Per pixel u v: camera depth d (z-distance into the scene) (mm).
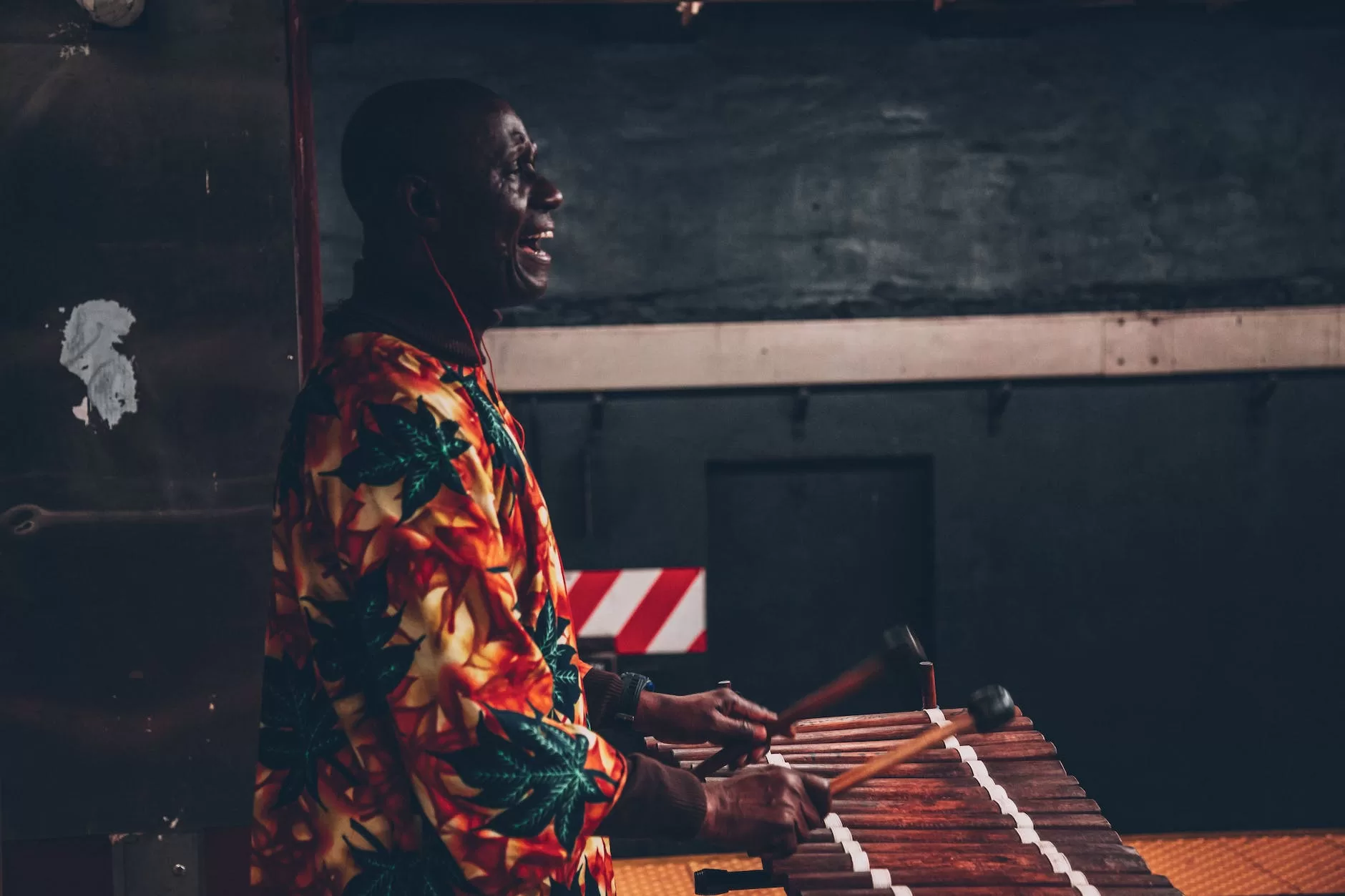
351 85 4066
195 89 1808
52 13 1766
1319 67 4281
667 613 4320
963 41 4211
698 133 4180
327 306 4109
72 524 1824
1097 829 1627
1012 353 4270
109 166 1798
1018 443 4359
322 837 1222
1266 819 4504
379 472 1141
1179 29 4242
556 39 4117
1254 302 4348
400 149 1225
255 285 1841
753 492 4434
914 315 4277
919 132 4230
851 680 1697
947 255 4270
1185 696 4457
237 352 1844
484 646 1122
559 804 1134
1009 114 4242
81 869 1860
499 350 4160
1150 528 4410
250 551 1858
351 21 4012
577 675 1337
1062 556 4398
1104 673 4438
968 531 4375
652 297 4219
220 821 1875
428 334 1230
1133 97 4258
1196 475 4406
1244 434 4402
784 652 4488
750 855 1338
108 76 1786
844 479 4441
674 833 1244
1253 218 4320
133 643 1845
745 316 4246
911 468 4449
